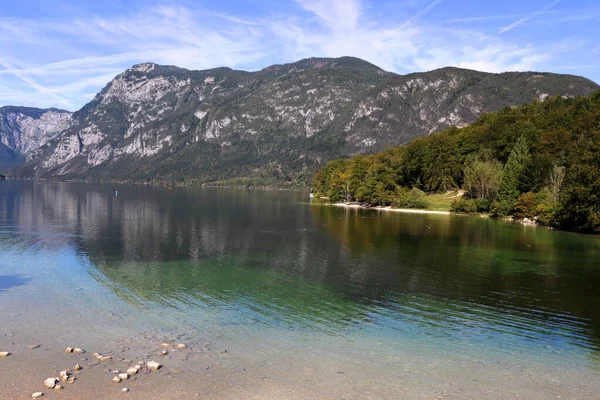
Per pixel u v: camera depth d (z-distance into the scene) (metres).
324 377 21.52
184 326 28.45
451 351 25.56
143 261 50.59
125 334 26.50
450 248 63.88
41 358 22.34
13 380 19.73
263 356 23.91
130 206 139.75
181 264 49.50
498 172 132.88
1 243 60.88
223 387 19.95
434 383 21.28
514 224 102.44
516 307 34.88
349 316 31.88
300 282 42.06
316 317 31.42
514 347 26.44
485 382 21.56
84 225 84.81
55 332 26.36
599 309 34.59
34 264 47.25
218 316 30.89
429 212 141.50
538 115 170.12
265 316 31.27
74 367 21.06
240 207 149.25
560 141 126.94
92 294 35.53
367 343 26.52
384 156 198.75
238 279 42.69
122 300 34.09
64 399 18.14
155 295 35.84
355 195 183.75
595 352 25.91
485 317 32.22
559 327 30.25
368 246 65.06
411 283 42.34
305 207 159.25
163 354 23.53
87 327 27.50
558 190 102.81
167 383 20.03
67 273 43.19
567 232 85.88
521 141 137.88
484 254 58.97
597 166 82.31
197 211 126.56
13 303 32.38
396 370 22.67
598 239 75.50
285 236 75.12
